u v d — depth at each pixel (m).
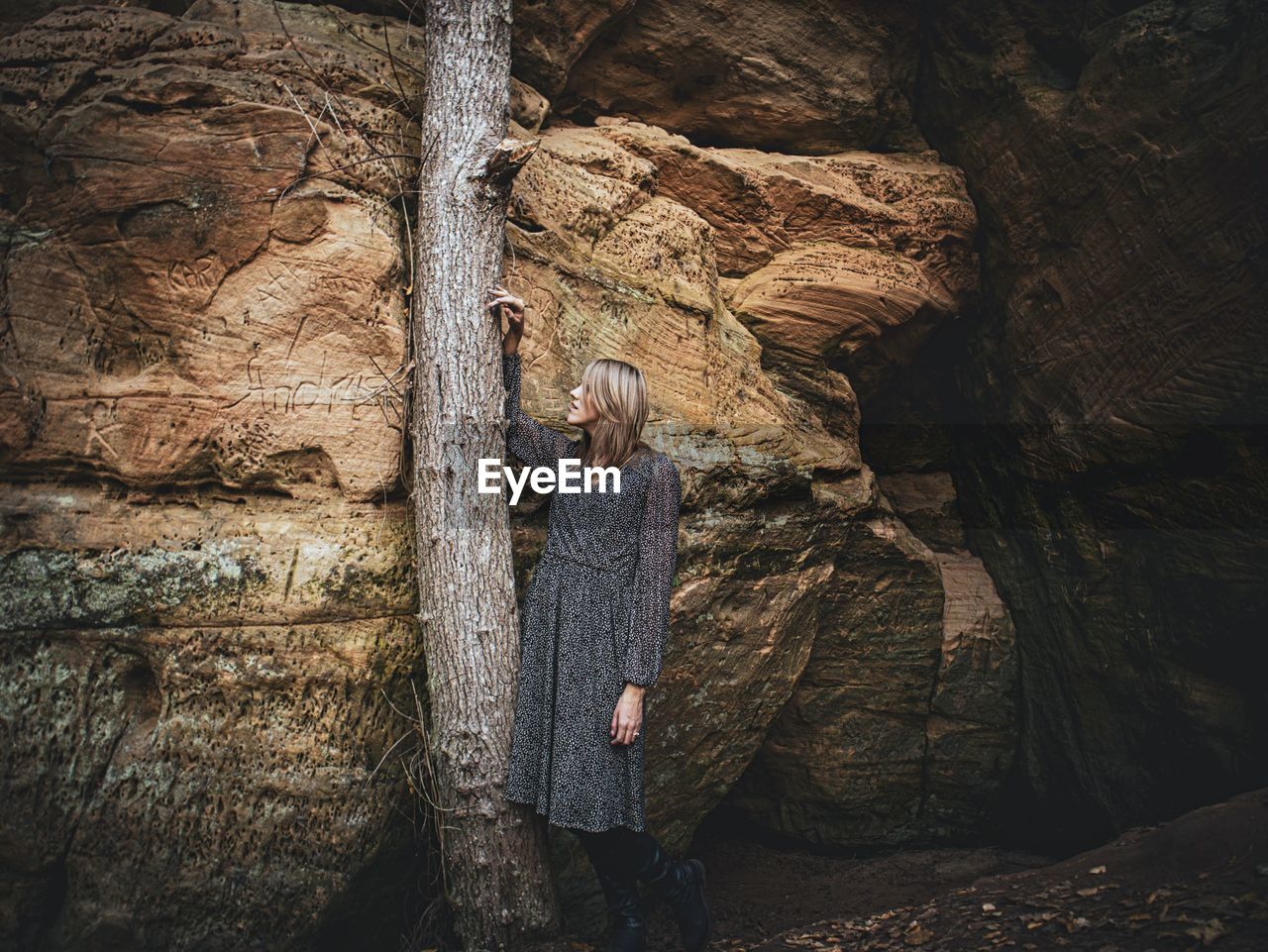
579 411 3.03
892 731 4.74
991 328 5.12
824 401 4.83
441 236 3.11
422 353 3.10
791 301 4.77
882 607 4.66
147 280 3.18
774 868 4.60
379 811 3.11
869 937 3.15
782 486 4.09
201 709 3.07
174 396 3.15
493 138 3.17
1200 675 4.11
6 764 3.04
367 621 3.13
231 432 3.16
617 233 4.08
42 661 3.10
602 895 3.65
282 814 3.03
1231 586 3.93
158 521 3.17
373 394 3.18
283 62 3.25
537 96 4.14
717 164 4.65
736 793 4.85
